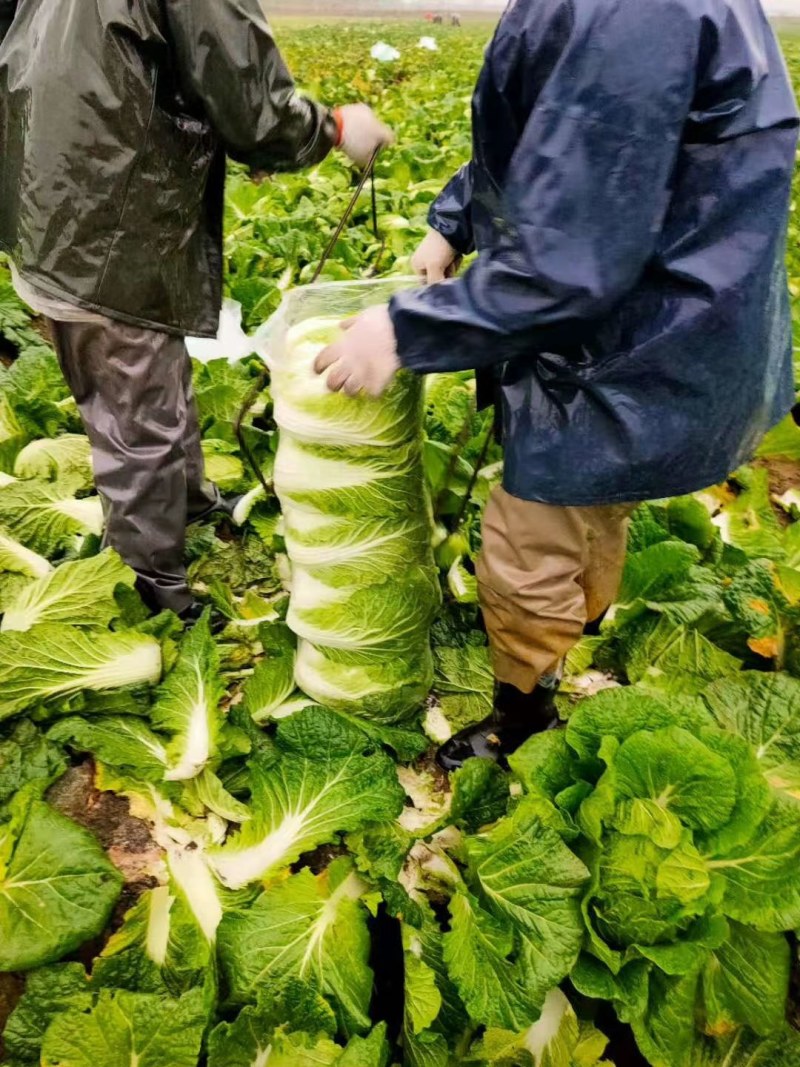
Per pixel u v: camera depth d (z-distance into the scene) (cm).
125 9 188
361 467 213
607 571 233
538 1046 187
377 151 240
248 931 188
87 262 212
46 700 228
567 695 274
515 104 158
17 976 192
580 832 199
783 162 156
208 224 238
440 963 194
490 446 343
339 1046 173
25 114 202
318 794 211
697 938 186
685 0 139
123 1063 162
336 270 477
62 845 191
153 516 257
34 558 280
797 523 333
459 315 162
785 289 179
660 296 164
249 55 197
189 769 219
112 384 237
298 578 233
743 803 193
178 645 261
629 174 145
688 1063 182
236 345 396
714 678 262
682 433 176
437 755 251
